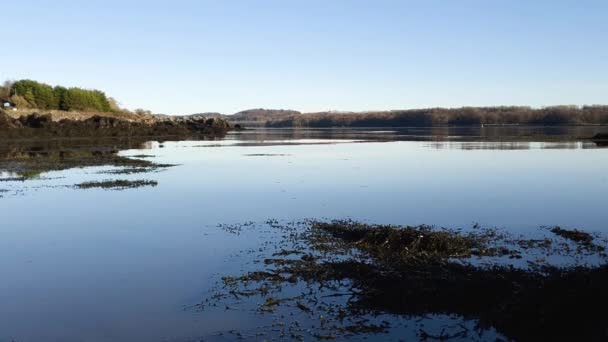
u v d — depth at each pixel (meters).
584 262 11.54
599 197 20.47
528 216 16.89
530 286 9.04
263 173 29.41
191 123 104.25
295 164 34.75
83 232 15.29
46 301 9.85
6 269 11.84
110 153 44.91
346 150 49.06
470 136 78.62
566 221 16.11
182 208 18.88
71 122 73.94
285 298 9.61
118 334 8.35
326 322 8.54
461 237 13.47
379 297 9.34
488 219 16.45
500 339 7.72
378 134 95.94
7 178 27.16
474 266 10.97
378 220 16.39
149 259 12.49
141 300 9.80
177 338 8.13
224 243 13.78
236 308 9.27
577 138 65.69
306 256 12.14
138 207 19.12
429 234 13.01
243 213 17.80
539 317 7.88
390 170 30.53
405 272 10.43
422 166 32.72
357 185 24.30
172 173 29.56
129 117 105.94
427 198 20.52
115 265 12.06
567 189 22.64
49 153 43.91
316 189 23.16
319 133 106.62
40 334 8.41
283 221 16.38
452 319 8.44
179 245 13.70
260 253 12.70
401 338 7.90
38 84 97.94
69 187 24.03
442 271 10.45
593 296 7.89
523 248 12.80
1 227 16.02
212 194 22.02
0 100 88.12
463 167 31.94
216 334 8.22
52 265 12.11
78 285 10.72
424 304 8.95
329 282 10.38
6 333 8.46
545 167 31.53
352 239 13.62
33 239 14.52
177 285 10.58
